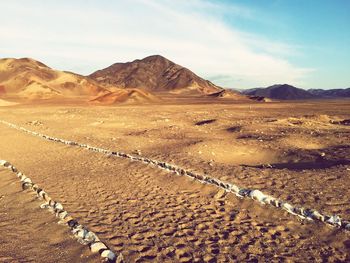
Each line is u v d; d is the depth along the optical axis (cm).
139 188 934
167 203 818
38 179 1051
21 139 1848
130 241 621
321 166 1178
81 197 871
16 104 6844
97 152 1418
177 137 1944
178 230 669
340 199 798
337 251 575
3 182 1022
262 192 861
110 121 2994
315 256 560
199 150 1470
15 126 2464
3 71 12850
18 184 988
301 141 1748
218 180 930
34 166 1235
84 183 994
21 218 734
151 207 794
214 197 841
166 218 729
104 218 732
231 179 983
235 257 560
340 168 1106
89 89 12125
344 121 3488
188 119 3325
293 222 681
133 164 1173
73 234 642
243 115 4038
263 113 4469
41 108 5275
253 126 2555
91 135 2048
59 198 865
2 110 4738
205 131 2255
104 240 625
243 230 662
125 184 972
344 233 621
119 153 1357
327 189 875
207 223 698
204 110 4956
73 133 2153
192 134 2084
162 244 610
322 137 1928
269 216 718
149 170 1084
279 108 5909
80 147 1541
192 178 953
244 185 925
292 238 625
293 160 1352
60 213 746
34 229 675
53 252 579
